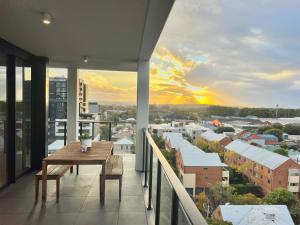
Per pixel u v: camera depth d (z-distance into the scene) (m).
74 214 3.15
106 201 3.59
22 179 4.48
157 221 2.39
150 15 2.50
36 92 5.02
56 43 3.79
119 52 4.39
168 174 1.65
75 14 2.54
